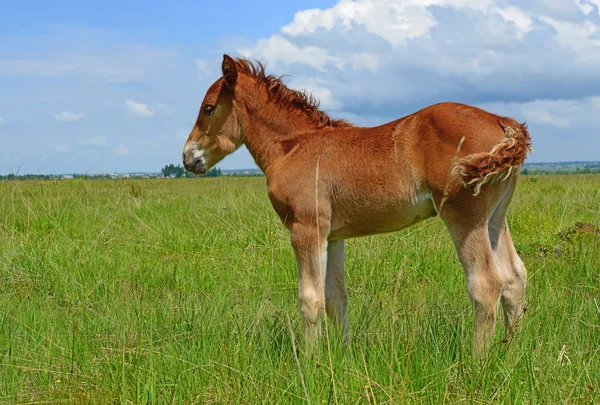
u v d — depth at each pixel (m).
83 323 4.89
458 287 5.98
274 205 4.61
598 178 25.94
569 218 9.44
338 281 4.69
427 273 6.53
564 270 6.03
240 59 5.12
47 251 7.20
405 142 4.08
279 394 3.48
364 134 4.33
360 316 4.90
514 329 4.04
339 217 4.38
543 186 17.39
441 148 3.92
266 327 4.63
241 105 5.02
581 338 4.10
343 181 4.27
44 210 10.09
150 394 3.54
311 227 4.36
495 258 4.22
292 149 4.70
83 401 3.53
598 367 3.64
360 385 3.50
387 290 6.04
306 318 4.31
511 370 3.49
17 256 6.98
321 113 4.82
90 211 10.48
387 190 4.14
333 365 3.73
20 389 3.74
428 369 3.66
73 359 4.06
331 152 4.38
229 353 4.01
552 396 3.33
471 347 3.84
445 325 4.40
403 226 4.32
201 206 11.50
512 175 4.04
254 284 6.32
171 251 8.05
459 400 3.28
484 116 3.95
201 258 7.48
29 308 5.32
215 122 5.13
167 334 4.57
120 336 4.49
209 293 6.16
